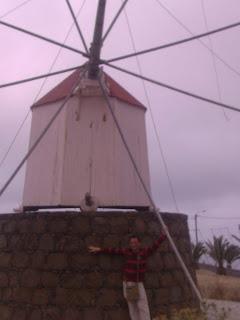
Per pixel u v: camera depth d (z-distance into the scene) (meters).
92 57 9.38
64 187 11.81
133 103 13.16
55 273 10.12
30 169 12.73
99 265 10.16
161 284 10.63
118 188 11.94
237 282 28.00
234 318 13.08
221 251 44.12
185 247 11.90
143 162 12.92
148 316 9.57
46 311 9.89
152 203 9.84
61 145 12.16
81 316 9.80
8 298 10.40
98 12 8.85
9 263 10.70
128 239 10.49
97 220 10.50
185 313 8.97
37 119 13.08
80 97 12.34
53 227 10.47
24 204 12.55
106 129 12.30
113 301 9.97
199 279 30.14
